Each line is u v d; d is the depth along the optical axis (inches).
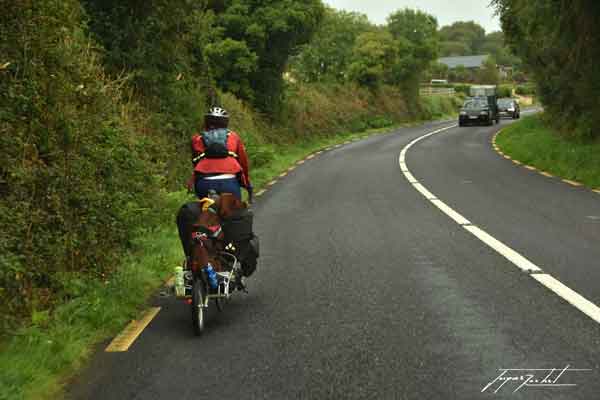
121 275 276.7
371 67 2224.4
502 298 248.4
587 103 847.7
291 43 1230.9
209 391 170.4
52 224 275.1
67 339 207.9
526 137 1074.1
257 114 1211.9
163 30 621.9
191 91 676.7
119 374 184.7
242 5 1160.2
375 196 568.4
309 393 166.7
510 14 1050.1
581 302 238.8
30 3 280.1
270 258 333.7
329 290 268.4
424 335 209.0
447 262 311.7
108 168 351.9
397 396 163.3
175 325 231.3
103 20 567.8
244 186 254.4
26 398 165.8
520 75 5438.0
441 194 567.5
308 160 1041.5
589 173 636.1
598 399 158.1
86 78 348.2
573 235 368.5
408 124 2324.1
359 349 197.9
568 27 787.4
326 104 1729.8
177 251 343.3
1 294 209.6
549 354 188.5
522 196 538.3
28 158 274.7
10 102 260.2
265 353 197.5
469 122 1939.0
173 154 560.4
